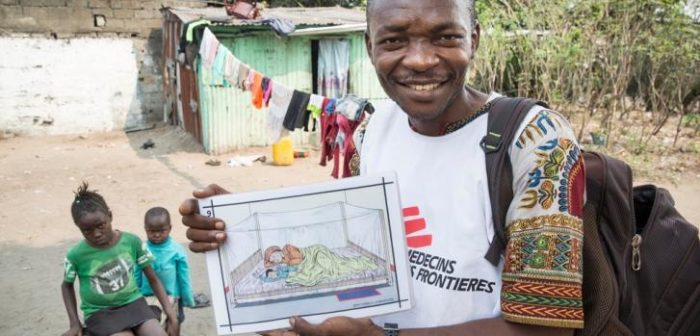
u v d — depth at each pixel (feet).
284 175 28.89
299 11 39.88
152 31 42.06
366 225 3.89
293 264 3.94
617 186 4.15
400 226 3.86
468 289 3.77
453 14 3.59
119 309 9.82
